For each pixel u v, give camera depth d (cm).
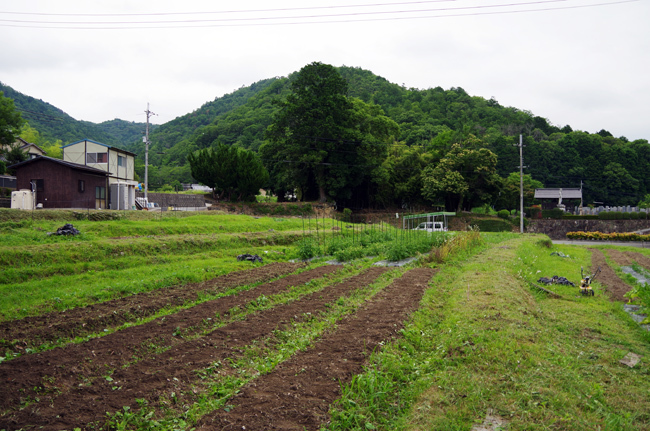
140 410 566
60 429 517
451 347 810
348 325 930
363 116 5641
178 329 895
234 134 10969
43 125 10262
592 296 1434
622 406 635
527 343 842
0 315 1002
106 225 2183
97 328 954
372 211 6169
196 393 625
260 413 550
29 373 663
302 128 5069
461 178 5794
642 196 8369
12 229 1852
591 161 8588
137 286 1321
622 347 919
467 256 2175
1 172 3728
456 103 12138
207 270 1645
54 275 1427
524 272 1719
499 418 578
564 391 658
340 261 2111
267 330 903
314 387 623
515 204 6856
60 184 2912
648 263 2678
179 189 8488
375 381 628
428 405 598
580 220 5797
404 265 1952
